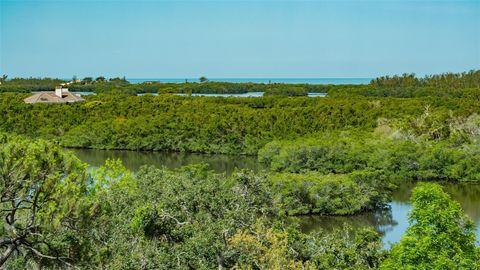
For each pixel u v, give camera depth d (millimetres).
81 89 190250
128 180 37219
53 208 17922
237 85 198750
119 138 101750
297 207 55875
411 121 91375
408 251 22812
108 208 20844
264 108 116750
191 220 29688
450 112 92188
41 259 20172
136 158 92562
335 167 76750
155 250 24859
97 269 20812
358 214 56281
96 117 111312
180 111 112250
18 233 18938
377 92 154875
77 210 18156
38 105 114688
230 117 100875
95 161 87562
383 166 75062
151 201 30266
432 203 23688
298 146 78812
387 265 24031
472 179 72812
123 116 113062
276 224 33281
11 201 19016
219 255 25453
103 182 38406
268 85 199250
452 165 74062
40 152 18812
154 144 100688
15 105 113438
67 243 19484
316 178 58312
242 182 41156
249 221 30688
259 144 95375
